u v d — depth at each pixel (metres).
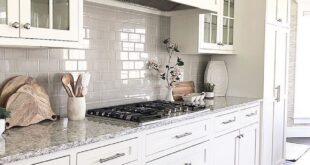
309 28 5.38
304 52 5.39
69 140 1.51
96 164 1.62
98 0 2.32
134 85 2.71
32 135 1.60
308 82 5.42
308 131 5.46
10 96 1.79
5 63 1.83
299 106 5.47
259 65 3.44
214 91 3.54
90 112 2.20
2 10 1.44
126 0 2.47
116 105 2.55
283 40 3.82
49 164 1.39
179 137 2.19
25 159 1.30
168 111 2.21
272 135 3.69
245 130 3.12
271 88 3.59
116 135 1.69
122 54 2.57
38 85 1.96
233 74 3.60
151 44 2.86
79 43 1.78
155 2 2.66
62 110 2.15
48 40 1.62
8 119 1.73
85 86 2.07
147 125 1.91
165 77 3.00
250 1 3.45
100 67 2.40
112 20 2.46
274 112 3.69
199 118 2.38
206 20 3.08
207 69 3.53
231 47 3.50
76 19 1.75
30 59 1.95
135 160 1.85
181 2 2.39
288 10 3.93
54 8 1.66
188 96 3.07
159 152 2.03
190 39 2.97
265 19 3.38
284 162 4.12
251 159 3.29
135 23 2.68
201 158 2.45
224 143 2.76
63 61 2.14
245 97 3.50
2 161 1.22
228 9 3.45
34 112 1.89
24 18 1.50
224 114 2.73
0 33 1.42
